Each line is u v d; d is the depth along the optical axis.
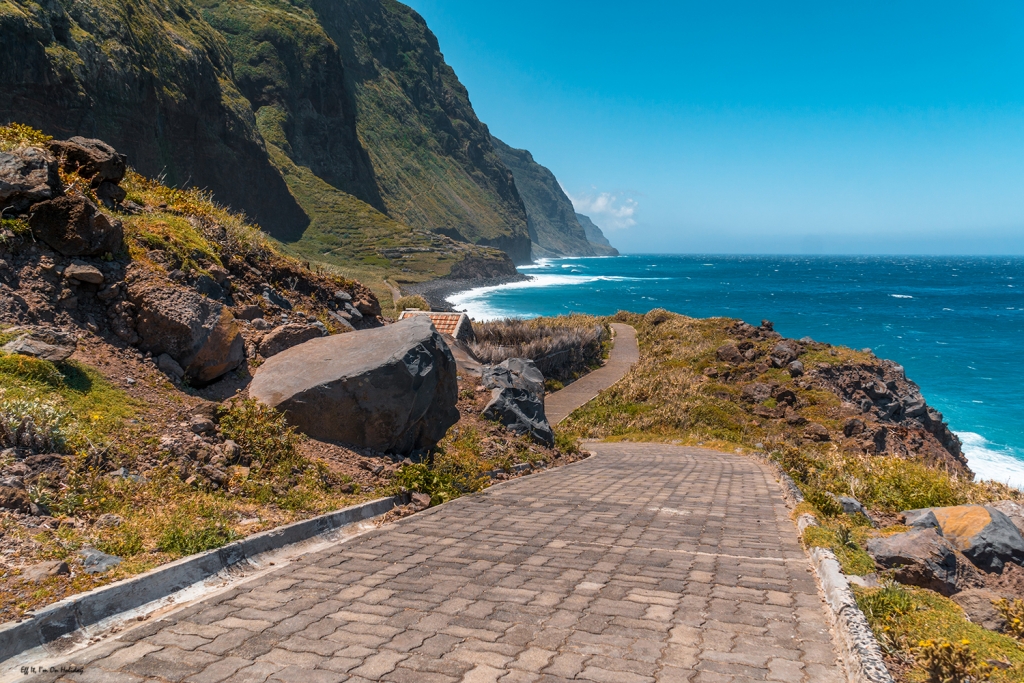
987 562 6.47
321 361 9.20
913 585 5.74
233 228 12.38
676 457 17.06
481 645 3.98
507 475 11.06
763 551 6.37
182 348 8.34
